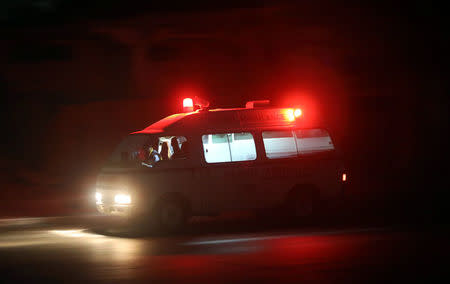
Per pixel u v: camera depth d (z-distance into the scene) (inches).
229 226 930.1
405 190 1403.8
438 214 1010.1
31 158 1492.4
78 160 1512.1
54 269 608.1
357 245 721.6
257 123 954.7
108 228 933.2
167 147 906.1
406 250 684.7
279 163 953.5
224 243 756.0
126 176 868.0
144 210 870.4
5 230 924.0
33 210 1182.3
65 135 1536.7
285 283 527.2
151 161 888.9
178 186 890.7
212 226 936.3
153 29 1517.0
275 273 568.4
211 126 924.6
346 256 651.5
